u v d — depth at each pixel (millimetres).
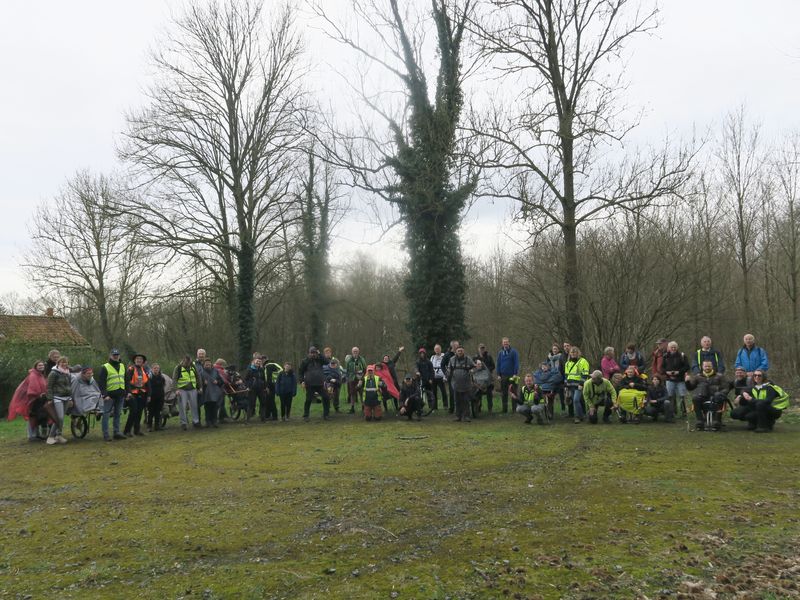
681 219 20016
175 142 24891
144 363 13594
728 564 4758
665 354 13570
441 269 18609
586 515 6180
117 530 6023
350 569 4812
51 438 12234
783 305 33312
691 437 11094
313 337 31719
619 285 18797
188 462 9727
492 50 18344
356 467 8938
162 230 24719
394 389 15133
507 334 28203
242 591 4418
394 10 18641
